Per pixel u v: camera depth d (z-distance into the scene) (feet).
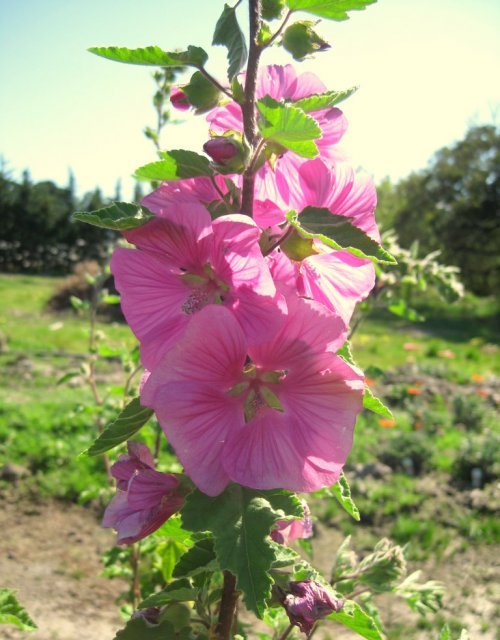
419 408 5.10
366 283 0.74
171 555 1.41
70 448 3.57
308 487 0.63
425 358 8.46
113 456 1.60
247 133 0.69
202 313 0.59
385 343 9.75
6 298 12.78
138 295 0.69
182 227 0.62
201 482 0.62
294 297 0.62
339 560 1.13
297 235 0.67
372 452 4.03
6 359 6.22
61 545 2.83
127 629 0.76
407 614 2.47
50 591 2.48
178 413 0.61
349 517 3.22
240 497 0.63
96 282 1.93
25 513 3.05
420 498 3.42
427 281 1.71
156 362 0.68
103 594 2.50
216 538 0.60
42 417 3.96
